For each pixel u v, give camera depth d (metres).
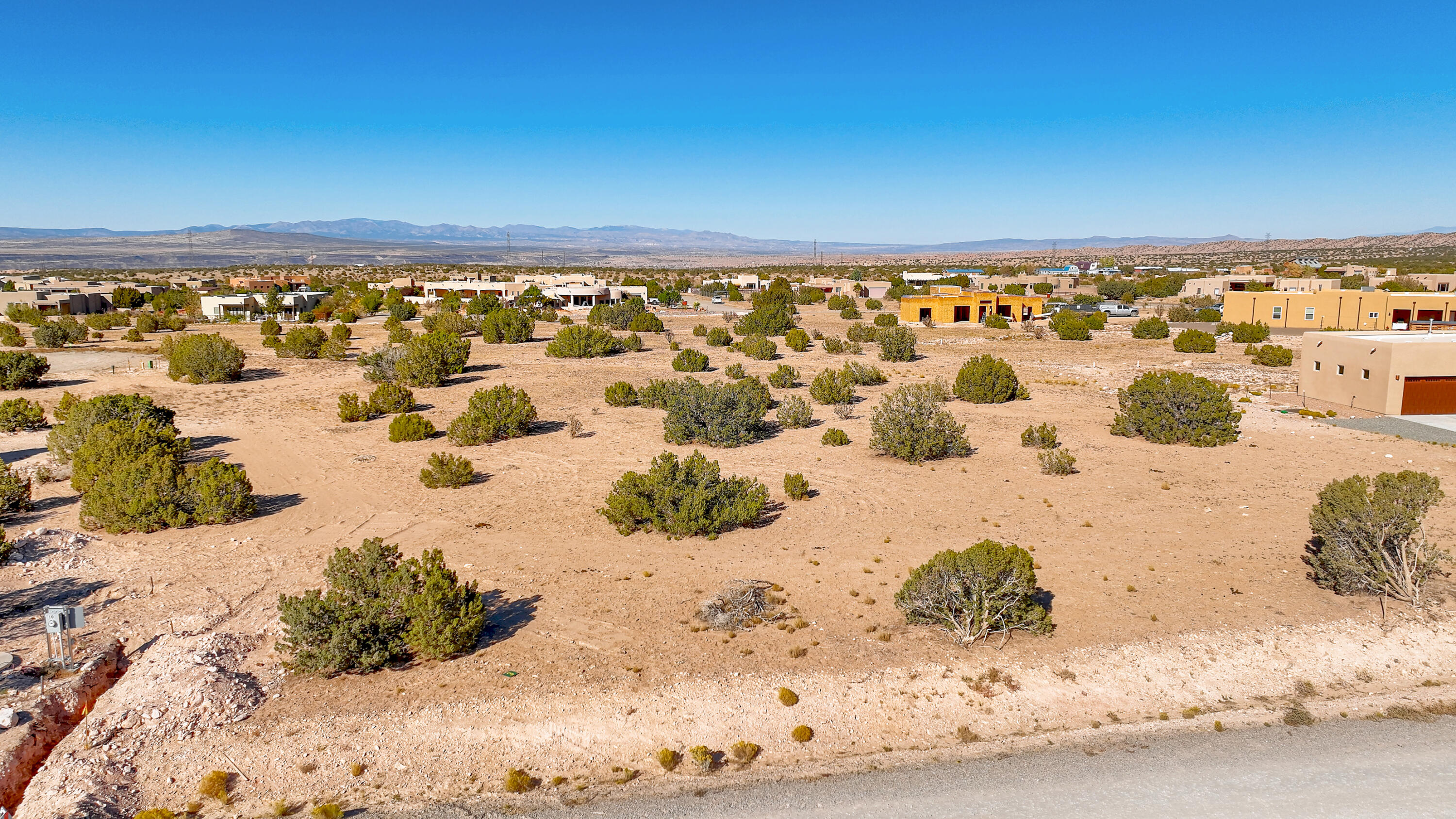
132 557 21.44
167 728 13.71
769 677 15.55
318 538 23.17
